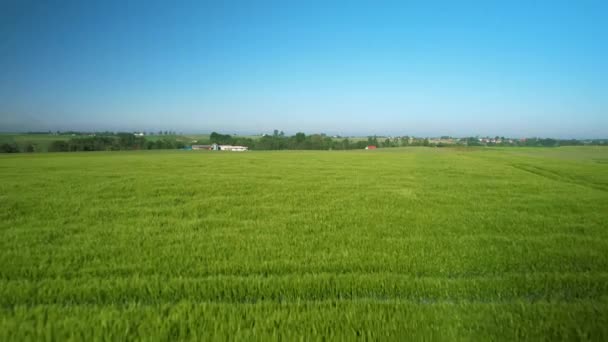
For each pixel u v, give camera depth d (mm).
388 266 5270
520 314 3689
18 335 3307
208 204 11391
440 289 4359
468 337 3254
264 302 3979
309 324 3465
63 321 3518
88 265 5316
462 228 8055
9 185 15930
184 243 6629
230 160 40156
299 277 4707
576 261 5504
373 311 3725
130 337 3277
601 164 35312
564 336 3295
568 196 13492
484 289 4367
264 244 6590
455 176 22188
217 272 5070
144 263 5402
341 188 15969
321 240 6887
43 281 4594
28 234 7285
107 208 10531
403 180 19703
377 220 9008
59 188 15000
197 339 3262
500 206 11227
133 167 27906
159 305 3869
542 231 7770
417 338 3225
